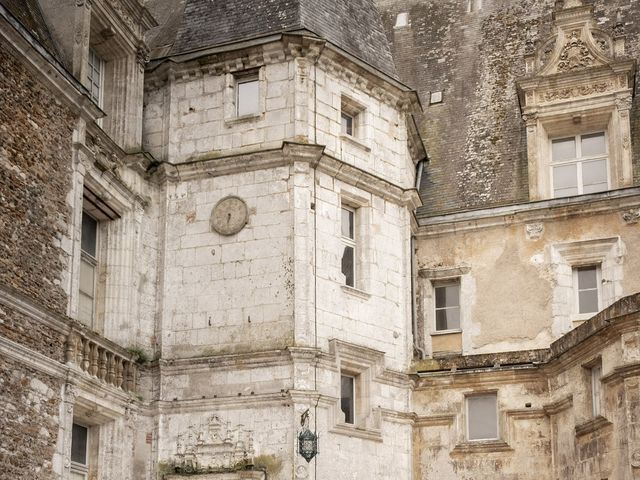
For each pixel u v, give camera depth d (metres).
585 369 24.88
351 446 24.98
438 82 33.31
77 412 22.30
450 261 29.53
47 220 21.05
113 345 23.38
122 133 25.59
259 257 25.20
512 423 27.19
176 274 25.70
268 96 26.19
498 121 31.50
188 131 26.55
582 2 30.59
